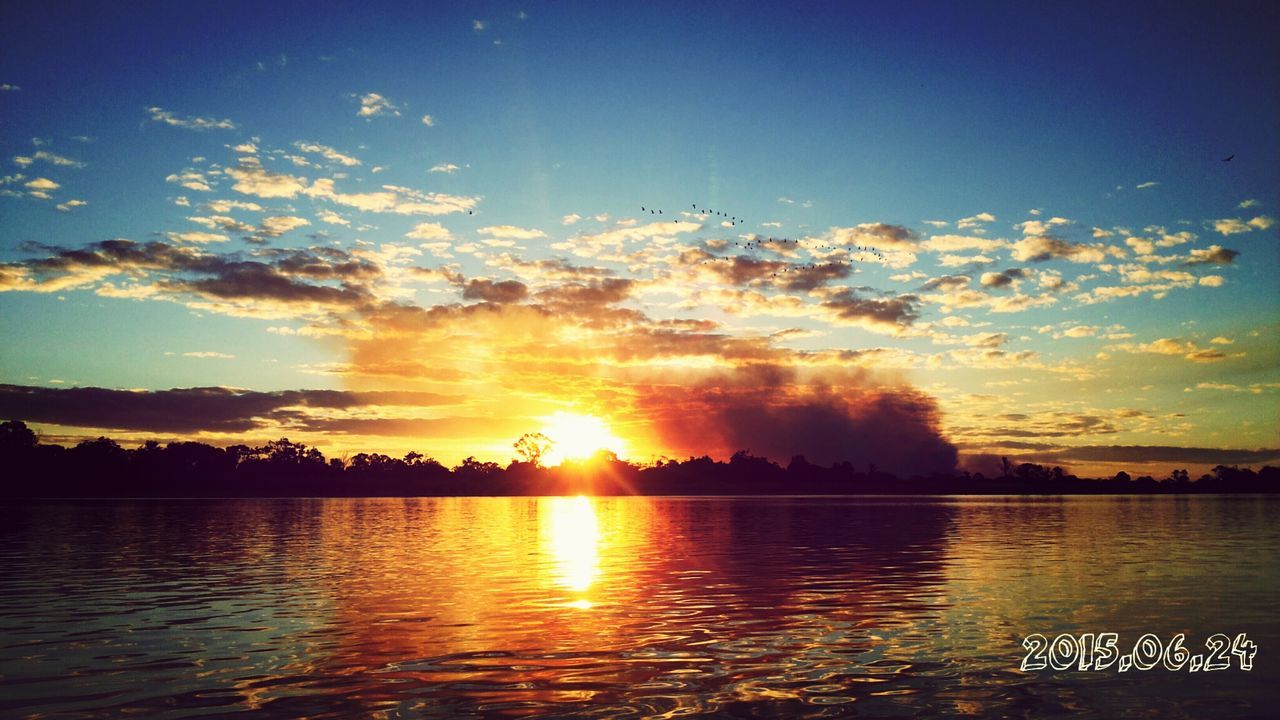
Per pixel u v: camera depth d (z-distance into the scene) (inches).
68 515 3582.7
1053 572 1267.2
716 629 796.6
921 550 1705.2
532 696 556.7
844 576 1235.2
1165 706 537.3
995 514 3779.5
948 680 599.2
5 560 1517.0
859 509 4653.1
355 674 617.0
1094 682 594.6
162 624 829.8
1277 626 801.6
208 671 626.8
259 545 1894.7
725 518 3452.3
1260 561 1425.9
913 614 879.7
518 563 1466.5
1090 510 4298.7
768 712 520.7
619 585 1139.9
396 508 5049.2
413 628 804.6
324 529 2591.0
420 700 546.9
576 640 743.7
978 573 1261.1
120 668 637.3
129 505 5246.1
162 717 510.9
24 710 526.3
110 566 1406.3
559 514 4015.8
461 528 2674.7
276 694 561.6
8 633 782.5
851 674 616.1
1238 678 606.2
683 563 1455.5
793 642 732.0
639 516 3730.3
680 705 535.8
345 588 1111.6
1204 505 5236.2
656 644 724.0
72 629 803.4
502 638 753.6
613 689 573.9
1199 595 1008.2
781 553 1657.2
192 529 2549.2
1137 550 1669.5
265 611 912.9
